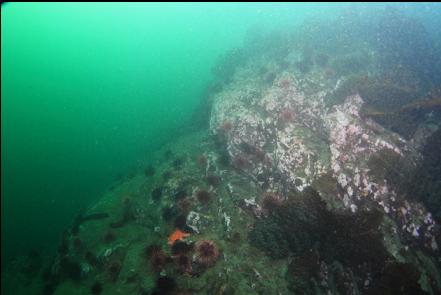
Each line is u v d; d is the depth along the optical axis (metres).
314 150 15.14
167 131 34.03
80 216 18.75
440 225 12.55
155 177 18.95
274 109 18.98
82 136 56.97
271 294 11.58
